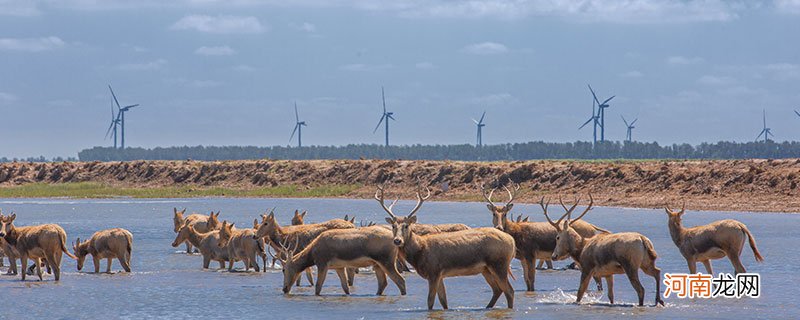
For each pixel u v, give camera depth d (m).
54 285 80.94
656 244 109.94
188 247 110.31
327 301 71.06
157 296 74.62
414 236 63.41
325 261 72.50
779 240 113.31
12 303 71.56
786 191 179.00
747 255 97.56
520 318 62.34
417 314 64.56
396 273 71.88
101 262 99.31
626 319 61.53
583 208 186.38
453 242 63.28
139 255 107.19
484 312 64.75
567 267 90.12
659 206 184.62
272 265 93.06
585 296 71.81
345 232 72.44
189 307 69.25
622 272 65.88
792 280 78.94
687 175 199.88
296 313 66.06
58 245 82.88
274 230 80.81
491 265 63.72
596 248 66.06
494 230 64.19
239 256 90.31
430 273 63.41
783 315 62.84
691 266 74.00
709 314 63.12
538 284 79.00
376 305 68.81
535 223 75.44
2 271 90.69
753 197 180.62
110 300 72.62
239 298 73.06
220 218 170.75
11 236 83.00
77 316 66.19
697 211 172.12
